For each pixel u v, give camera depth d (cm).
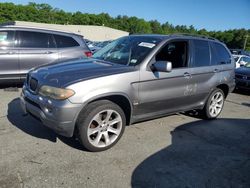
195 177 380
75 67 445
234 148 486
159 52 489
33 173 357
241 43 9825
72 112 387
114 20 10656
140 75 452
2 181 336
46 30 801
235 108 788
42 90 405
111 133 440
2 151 407
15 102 651
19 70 763
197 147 477
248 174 399
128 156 422
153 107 488
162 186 353
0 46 737
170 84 501
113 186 344
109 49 546
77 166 381
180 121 607
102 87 408
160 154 438
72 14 10044
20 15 8456
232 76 654
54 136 468
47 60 791
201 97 587
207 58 591
